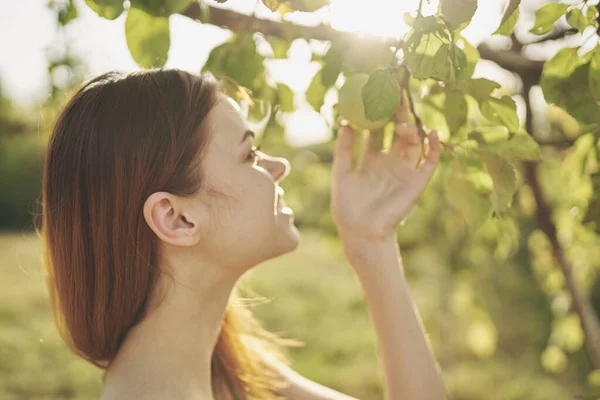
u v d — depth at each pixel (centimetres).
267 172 127
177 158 119
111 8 115
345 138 152
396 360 145
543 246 277
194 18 123
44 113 151
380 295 148
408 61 99
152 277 121
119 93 122
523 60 171
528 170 213
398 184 149
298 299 1165
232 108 126
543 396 554
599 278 647
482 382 587
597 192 127
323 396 160
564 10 110
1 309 1002
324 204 334
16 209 2181
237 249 123
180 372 121
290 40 130
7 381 698
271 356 169
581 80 112
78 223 122
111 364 124
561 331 268
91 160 120
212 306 126
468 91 123
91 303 122
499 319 464
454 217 302
